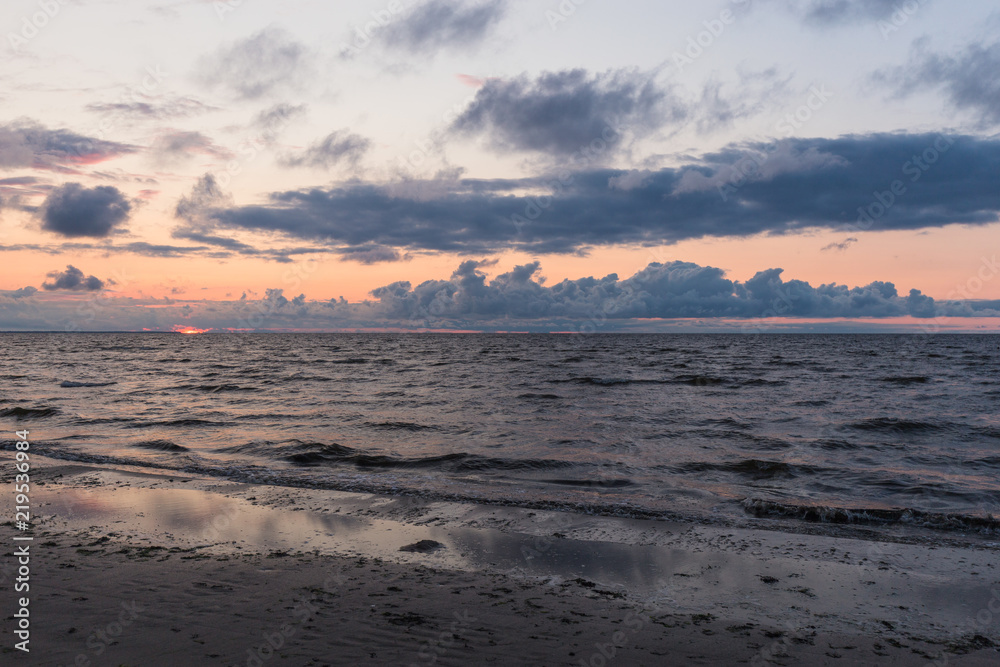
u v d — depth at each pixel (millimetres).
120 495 10516
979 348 100500
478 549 7922
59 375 41562
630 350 96438
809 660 5066
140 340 184875
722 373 44000
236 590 6312
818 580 6930
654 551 7898
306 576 6781
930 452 15516
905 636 5551
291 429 18578
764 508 9914
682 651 5172
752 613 6016
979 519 9172
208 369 49156
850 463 14117
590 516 9531
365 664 4770
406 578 6797
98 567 6930
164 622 5461
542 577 6926
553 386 33719
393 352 89188
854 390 31484
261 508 9797
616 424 19766
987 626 5758
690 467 13570
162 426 19016
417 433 17969
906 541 8383
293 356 75062
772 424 19891
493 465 13516
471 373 44469
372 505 10047
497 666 4801
